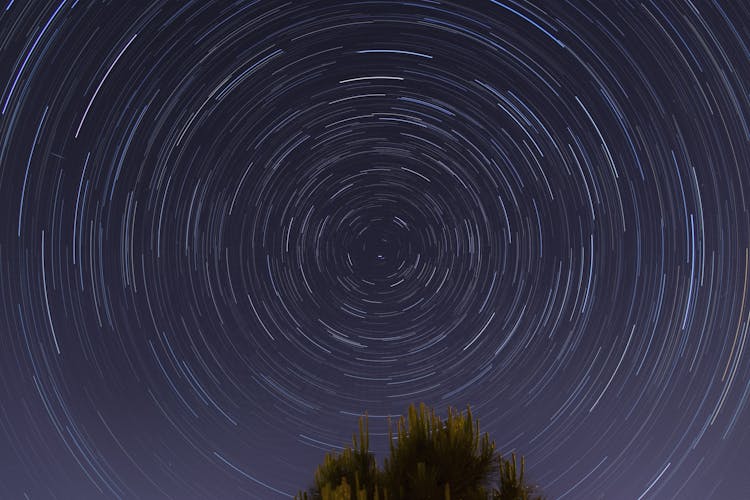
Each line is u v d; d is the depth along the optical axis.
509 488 3.07
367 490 2.96
